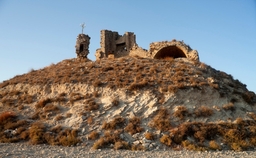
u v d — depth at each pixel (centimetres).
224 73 3800
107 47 5553
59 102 3017
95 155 1838
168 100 2805
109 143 2238
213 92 3008
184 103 2812
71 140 2258
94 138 2336
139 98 2877
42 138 2327
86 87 3170
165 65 3556
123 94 2947
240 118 2700
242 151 2164
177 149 2147
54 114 2812
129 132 2406
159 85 3036
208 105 2877
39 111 2905
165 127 2447
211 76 3431
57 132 2452
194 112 2686
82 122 2583
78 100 2986
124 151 2031
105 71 3522
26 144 2241
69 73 3578
